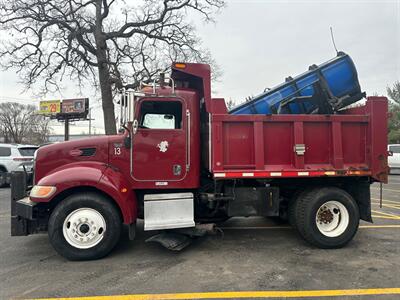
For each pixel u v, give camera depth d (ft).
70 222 16.14
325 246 17.74
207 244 18.71
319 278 13.80
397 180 55.26
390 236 20.15
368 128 18.76
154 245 18.60
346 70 21.45
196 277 14.02
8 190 43.42
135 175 17.67
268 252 17.25
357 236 20.17
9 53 73.31
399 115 121.19
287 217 19.94
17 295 12.51
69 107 134.41
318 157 18.56
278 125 18.21
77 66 76.89
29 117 224.74
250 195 18.56
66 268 15.21
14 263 15.92
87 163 17.29
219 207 19.08
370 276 13.97
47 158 17.71
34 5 71.77
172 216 17.60
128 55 78.54
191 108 18.19
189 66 18.02
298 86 21.02
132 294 12.50
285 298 12.06
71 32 74.43
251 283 13.37
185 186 18.06
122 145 17.70
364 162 18.92
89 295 12.46
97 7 76.38
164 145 17.89
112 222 16.35
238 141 17.93
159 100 17.89
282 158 18.29
